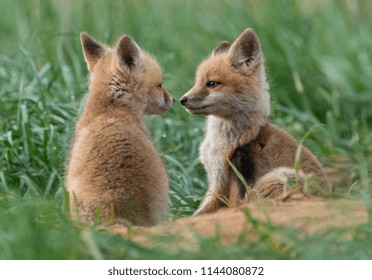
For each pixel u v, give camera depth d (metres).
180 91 16.73
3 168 13.41
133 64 11.38
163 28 20.88
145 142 10.66
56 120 14.51
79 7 19.78
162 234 8.72
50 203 10.02
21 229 8.09
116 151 10.29
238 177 12.05
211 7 21.16
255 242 8.30
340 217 8.97
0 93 15.36
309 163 11.91
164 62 18.48
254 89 12.34
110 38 18.42
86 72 16.97
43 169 13.58
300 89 17.28
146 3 21.09
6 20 19.66
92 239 8.05
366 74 19.16
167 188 10.80
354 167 14.93
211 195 12.09
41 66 17.11
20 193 13.05
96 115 10.95
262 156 12.03
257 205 9.75
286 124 16.81
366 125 18.17
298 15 20.31
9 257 7.86
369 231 8.27
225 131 12.37
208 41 19.91
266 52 18.83
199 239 8.37
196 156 14.98
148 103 11.62
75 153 10.66
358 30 21.25
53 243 8.12
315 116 18.33
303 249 8.05
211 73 12.40
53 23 19.20
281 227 8.44
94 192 10.10
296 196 10.09
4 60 16.80
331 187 12.50
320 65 18.92
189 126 15.91
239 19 19.84
